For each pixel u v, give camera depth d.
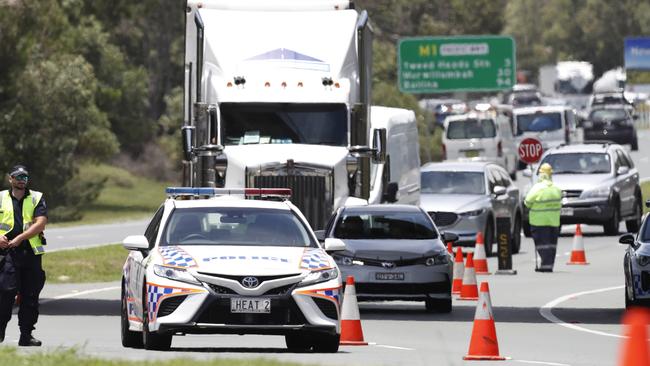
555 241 100.56
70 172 193.00
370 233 73.62
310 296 48.94
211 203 53.78
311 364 42.97
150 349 49.94
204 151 80.44
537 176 135.75
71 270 101.12
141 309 50.75
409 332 62.66
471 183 117.44
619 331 63.38
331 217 75.75
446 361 48.62
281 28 82.94
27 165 188.75
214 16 83.19
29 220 53.31
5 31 180.88
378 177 93.38
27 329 53.38
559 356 52.59
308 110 81.50
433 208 113.69
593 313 72.31
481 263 98.81
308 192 80.31
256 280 48.62
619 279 94.31
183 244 51.44
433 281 71.06
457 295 85.38
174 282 48.75
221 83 81.31
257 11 83.75
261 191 55.25
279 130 81.38
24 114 186.25
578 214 131.12
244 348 53.50
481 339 49.25
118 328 64.19
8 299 53.06
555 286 88.94
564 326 65.75
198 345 55.50
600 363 49.81
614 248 121.44
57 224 179.75
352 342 55.91
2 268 52.91
